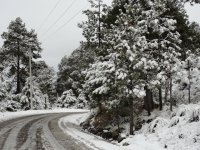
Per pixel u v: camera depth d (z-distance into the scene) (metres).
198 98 21.41
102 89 17.47
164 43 19.95
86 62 26.97
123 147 12.48
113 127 19.41
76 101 72.19
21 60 51.69
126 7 16.92
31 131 17.66
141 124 18.20
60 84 83.44
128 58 15.78
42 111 46.00
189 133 11.55
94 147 12.30
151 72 18.30
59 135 16.05
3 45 50.69
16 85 53.59
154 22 18.78
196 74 24.53
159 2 18.67
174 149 10.92
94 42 27.12
